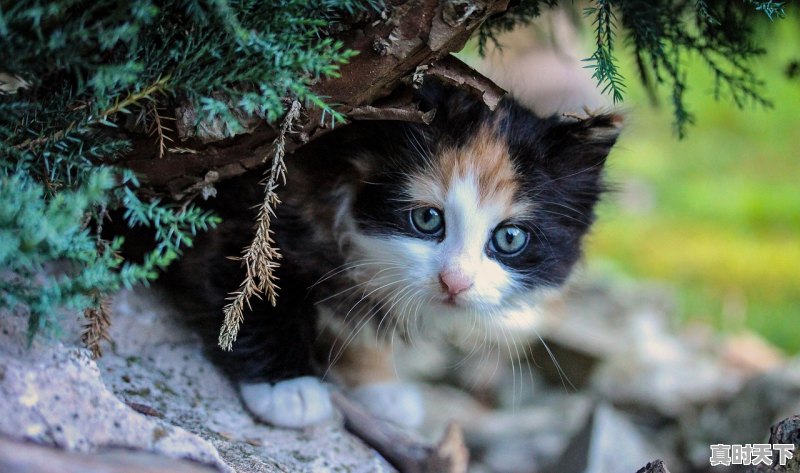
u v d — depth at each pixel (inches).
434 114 13.9
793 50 19.5
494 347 20.4
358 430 15.3
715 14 15.7
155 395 14.1
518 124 15.0
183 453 11.0
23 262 10.6
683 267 30.1
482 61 17.7
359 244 15.0
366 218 14.8
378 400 16.8
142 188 13.1
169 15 12.0
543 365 21.7
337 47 11.8
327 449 14.7
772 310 27.6
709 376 22.2
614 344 22.4
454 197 14.5
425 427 19.3
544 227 15.2
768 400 19.2
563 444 19.2
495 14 13.7
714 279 29.5
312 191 14.7
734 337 25.3
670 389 21.2
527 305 15.6
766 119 40.0
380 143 14.6
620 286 26.5
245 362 14.9
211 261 14.9
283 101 12.5
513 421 20.0
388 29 12.2
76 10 11.5
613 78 13.2
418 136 14.5
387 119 13.2
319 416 15.1
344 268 15.2
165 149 12.7
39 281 12.3
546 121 15.3
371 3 12.0
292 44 12.0
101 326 12.8
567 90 22.2
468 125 14.6
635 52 16.8
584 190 15.6
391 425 16.2
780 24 18.4
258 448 14.0
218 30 11.9
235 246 14.8
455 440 15.4
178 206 13.4
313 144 14.5
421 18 12.1
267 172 13.3
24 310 11.2
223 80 12.0
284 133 12.5
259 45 11.8
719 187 35.8
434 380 21.3
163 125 12.6
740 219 33.7
